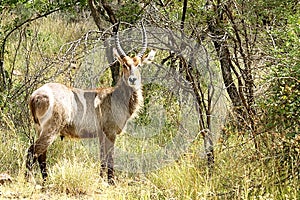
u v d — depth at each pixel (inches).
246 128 600.7
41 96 636.7
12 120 741.9
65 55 728.3
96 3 840.3
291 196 518.3
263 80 585.6
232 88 692.7
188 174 592.4
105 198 581.0
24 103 743.1
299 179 534.3
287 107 536.1
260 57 616.4
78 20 1397.6
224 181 560.7
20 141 705.0
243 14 665.0
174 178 606.5
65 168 625.9
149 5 760.3
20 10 1137.4
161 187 607.5
